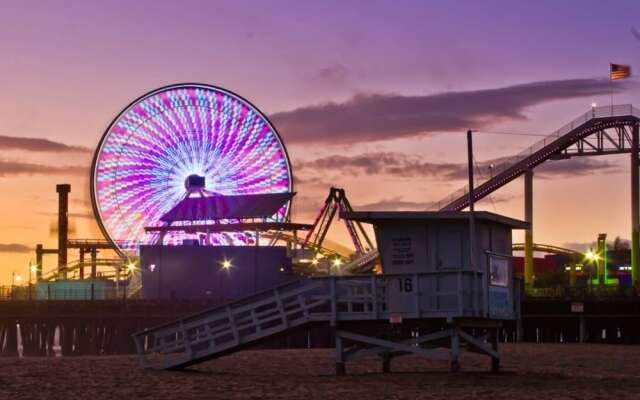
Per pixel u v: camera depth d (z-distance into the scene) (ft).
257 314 158.81
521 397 126.62
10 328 361.10
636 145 369.09
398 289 150.51
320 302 154.81
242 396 129.80
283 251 363.35
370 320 152.35
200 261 360.48
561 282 478.59
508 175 372.17
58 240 518.78
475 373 159.53
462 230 157.58
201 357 162.71
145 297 360.89
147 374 159.84
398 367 182.80
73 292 401.49
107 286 405.59
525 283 371.35
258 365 188.03
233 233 385.91
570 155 374.63
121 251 377.30
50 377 155.53
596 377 156.87
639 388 136.98
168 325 164.35
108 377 154.81
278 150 389.80
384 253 160.04
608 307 298.35
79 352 347.77
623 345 272.72
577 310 298.56
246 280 359.87
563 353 222.89
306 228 386.11
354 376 154.71
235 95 384.68
